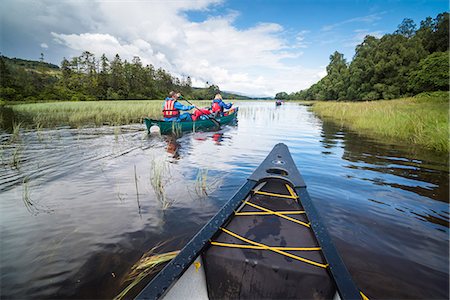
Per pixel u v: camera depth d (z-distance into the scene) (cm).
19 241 204
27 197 291
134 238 208
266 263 128
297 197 213
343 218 241
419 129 670
